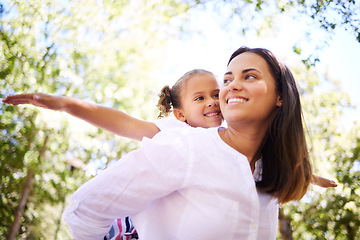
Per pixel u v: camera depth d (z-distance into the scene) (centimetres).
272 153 136
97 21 745
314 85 743
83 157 779
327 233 674
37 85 678
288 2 573
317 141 724
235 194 116
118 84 757
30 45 687
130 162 119
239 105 126
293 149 134
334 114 745
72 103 140
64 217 127
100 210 119
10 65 661
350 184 671
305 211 680
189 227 115
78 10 730
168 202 121
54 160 739
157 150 118
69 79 705
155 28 761
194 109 221
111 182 118
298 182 135
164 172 115
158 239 121
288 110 133
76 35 730
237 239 115
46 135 690
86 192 120
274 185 133
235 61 134
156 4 745
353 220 654
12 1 682
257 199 119
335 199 666
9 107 643
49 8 708
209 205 114
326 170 700
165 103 246
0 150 643
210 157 119
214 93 224
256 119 128
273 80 133
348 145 717
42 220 794
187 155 116
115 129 151
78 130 669
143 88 778
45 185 745
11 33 680
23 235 755
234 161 121
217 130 132
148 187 116
